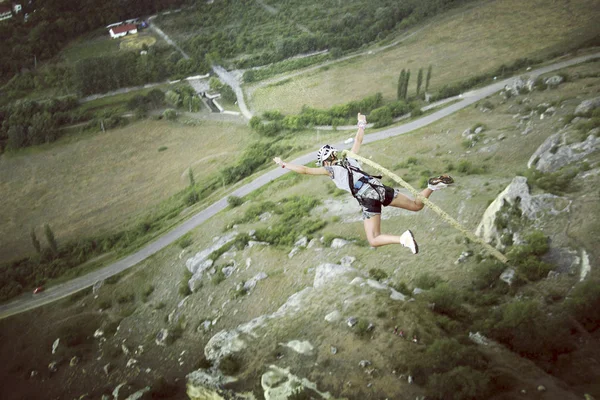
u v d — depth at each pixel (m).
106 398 45.84
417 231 43.09
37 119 105.12
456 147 68.19
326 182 71.00
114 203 87.00
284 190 74.19
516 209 35.34
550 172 42.31
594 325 23.59
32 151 102.06
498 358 23.28
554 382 21.25
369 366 24.31
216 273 53.28
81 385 50.06
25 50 123.31
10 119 108.25
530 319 24.31
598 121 45.38
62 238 79.81
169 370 44.72
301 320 29.45
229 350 28.38
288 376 25.20
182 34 131.25
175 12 137.50
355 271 34.84
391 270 38.56
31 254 77.31
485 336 25.08
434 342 24.20
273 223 61.28
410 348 24.73
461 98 91.69
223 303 48.47
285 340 27.84
